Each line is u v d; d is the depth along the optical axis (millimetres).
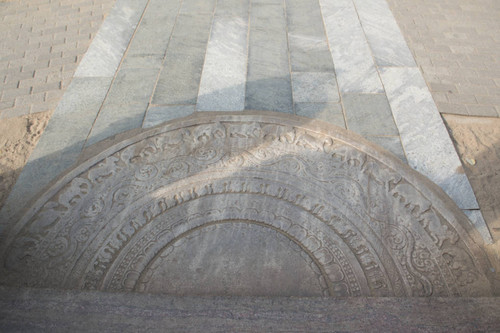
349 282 2199
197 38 4059
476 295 2137
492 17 4367
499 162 2830
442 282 2188
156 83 3533
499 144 2967
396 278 2207
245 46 3947
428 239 2367
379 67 3674
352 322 1840
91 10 4551
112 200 2596
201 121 3135
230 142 2969
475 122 3158
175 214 2523
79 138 3047
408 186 2645
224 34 4105
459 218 2467
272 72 3639
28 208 2555
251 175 2732
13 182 2754
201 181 2701
